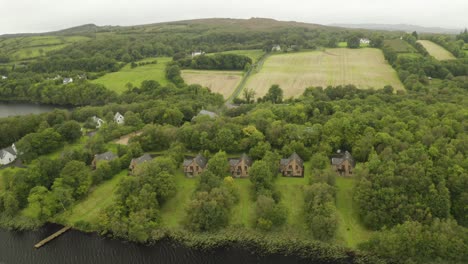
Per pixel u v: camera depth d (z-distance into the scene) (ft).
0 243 261.65
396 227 233.14
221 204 264.72
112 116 495.41
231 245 250.16
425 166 269.23
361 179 271.28
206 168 320.09
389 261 228.02
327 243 244.22
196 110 509.35
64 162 323.16
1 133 416.87
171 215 278.46
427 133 318.86
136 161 341.21
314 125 367.25
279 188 305.94
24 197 295.28
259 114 404.77
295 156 325.83
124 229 259.19
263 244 249.14
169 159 313.73
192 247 249.55
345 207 278.05
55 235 262.88
